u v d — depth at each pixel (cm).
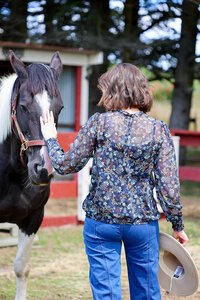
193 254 538
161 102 1948
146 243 265
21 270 396
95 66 1152
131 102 265
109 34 1098
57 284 464
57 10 1100
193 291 278
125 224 261
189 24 1115
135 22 1112
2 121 370
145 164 261
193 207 868
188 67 1153
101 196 262
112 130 260
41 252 580
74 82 909
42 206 396
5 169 375
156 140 260
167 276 287
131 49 1072
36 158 317
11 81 372
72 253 577
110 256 266
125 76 266
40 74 325
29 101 322
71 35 1048
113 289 262
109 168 261
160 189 259
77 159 265
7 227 605
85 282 470
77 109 912
